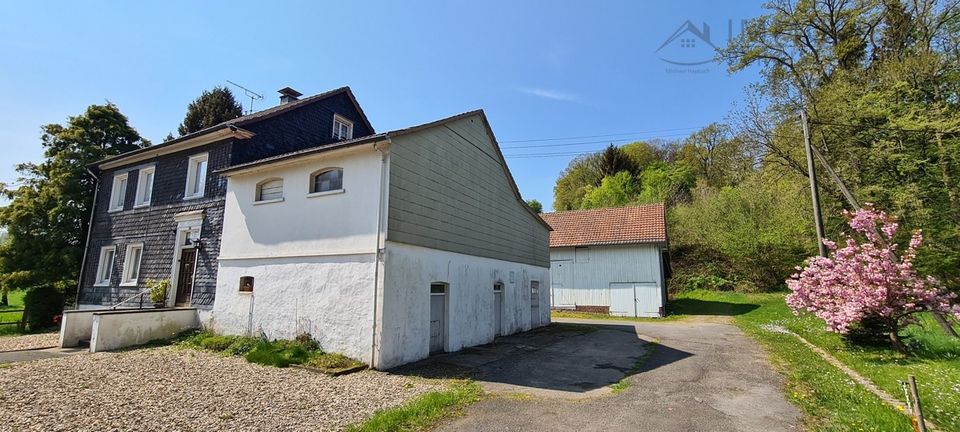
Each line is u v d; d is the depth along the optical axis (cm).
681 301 2700
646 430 502
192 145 1327
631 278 2316
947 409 548
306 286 963
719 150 2997
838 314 990
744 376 786
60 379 702
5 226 1666
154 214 1391
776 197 2247
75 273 1662
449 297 1083
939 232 1659
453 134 1171
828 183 1905
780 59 2317
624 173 4728
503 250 1412
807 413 564
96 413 530
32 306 1501
